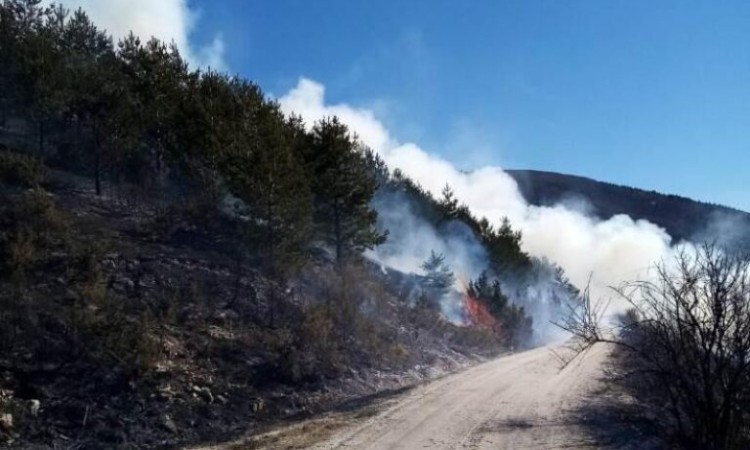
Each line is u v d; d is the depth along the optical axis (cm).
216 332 1845
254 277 2245
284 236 2284
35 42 2727
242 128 2600
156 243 2256
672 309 1011
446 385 1988
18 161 2300
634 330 1166
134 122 2705
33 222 1975
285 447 1166
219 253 2347
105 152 2650
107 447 1205
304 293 2383
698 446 1011
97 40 3962
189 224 2516
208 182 2684
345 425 1370
